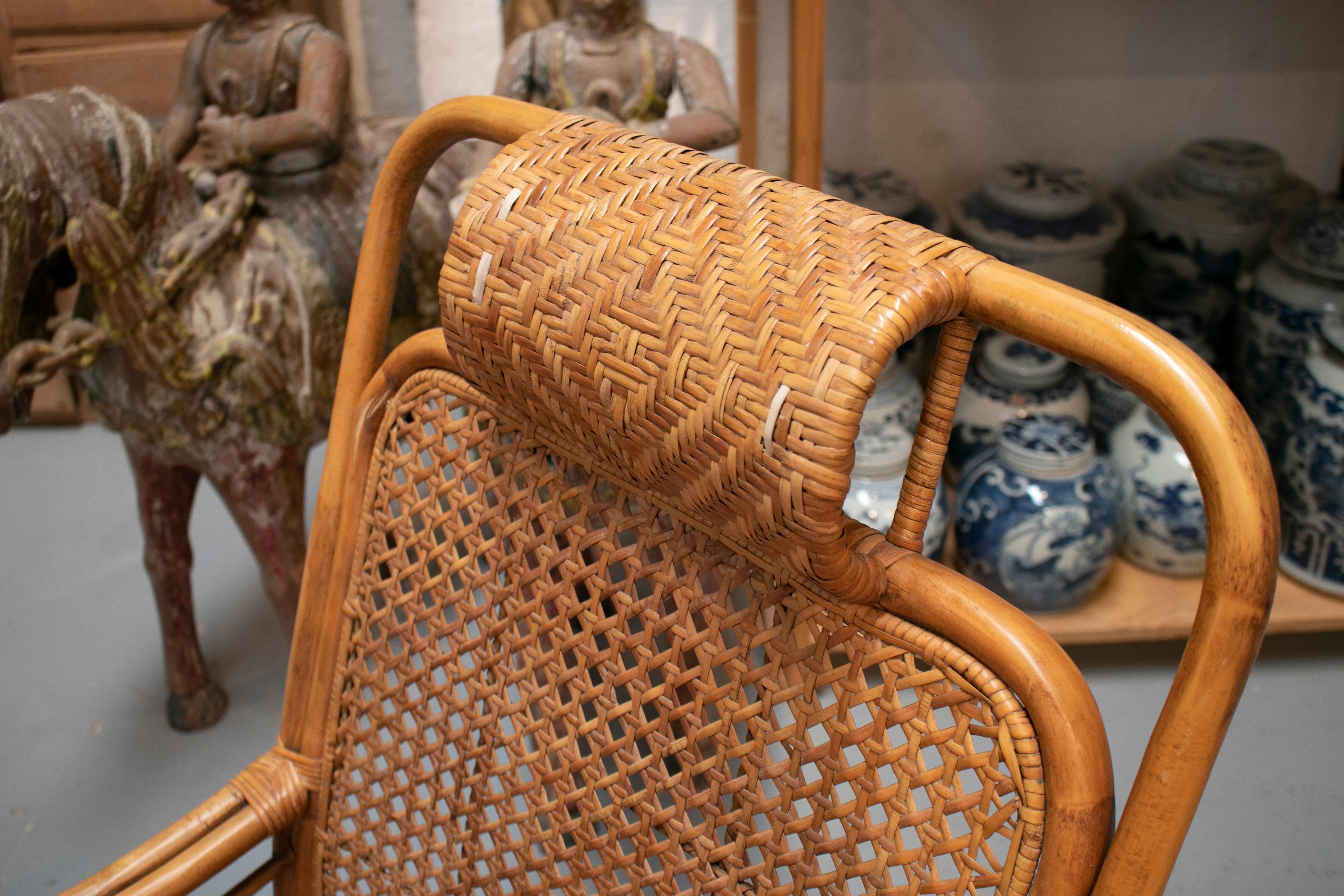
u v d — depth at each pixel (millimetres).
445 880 646
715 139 1247
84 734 1437
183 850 656
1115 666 1455
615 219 453
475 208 493
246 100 1248
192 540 1786
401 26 1745
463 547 864
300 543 1286
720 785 496
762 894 489
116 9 1715
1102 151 1676
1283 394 1419
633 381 433
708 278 417
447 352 588
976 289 398
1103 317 376
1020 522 1279
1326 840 1219
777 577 461
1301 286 1361
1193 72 1603
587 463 533
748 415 393
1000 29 1579
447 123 574
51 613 1638
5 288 993
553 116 528
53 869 1249
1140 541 1389
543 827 768
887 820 444
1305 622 1336
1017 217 1501
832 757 454
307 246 1209
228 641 1584
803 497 383
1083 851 392
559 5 1686
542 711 629
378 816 812
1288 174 1583
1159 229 1510
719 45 1609
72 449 2006
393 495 646
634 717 528
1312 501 1314
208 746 1415
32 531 1803
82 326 1074
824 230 408
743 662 479
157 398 1166
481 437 589
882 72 1619
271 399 1192
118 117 1066
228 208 1151
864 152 1691
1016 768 399
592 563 633
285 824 685
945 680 418
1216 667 362
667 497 490
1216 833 1233
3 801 1339
